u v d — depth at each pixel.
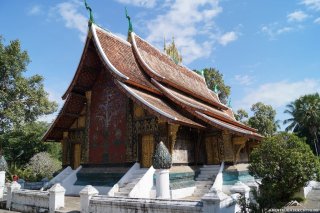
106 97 15.88
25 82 21.80
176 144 14.20
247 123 41.03
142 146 14.10
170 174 12.84
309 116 42.56
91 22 15.40
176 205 7.23
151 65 17.23
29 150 31.16
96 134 15.80
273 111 42.28
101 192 13.98
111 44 16.11
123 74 14.23
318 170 10.52
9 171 24.38
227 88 40.44
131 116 14.54
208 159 15.93
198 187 14.40
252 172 11.12
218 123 14.32
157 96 15.73
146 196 11.85
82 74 15.81
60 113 16.45
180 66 22.61
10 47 21.75
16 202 11.99
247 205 7.67
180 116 14.27
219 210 6.61
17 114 21.28
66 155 17.30
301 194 13.59
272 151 10.67
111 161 14.77
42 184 18.89
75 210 9.80
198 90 22.33
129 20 17.81
